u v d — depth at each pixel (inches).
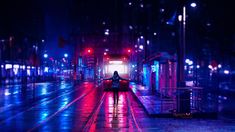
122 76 2033.7
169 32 2500.0
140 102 1141.7
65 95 1619.1
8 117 794.2
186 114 767.1
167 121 717.9
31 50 4173.2
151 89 1546.5
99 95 1631.4
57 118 772.6
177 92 786.2
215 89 2170.3
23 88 2201.0
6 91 1907.0
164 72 1286.9
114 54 2048.5
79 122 704.4
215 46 2719.0
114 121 718.5
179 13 787.4
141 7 3368.6
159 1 2901.1
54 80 4109.3
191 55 2839.6
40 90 2021.4
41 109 976.3
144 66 2386.8
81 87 2487.7
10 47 3634.4
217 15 2492.6
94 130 597.6
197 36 2650.1
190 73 3587.6
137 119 748.0
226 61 2923.2
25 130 601.6
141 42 2736.2
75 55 3284.9
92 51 3316.9
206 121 719.7
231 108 1064.8
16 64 3796.8
